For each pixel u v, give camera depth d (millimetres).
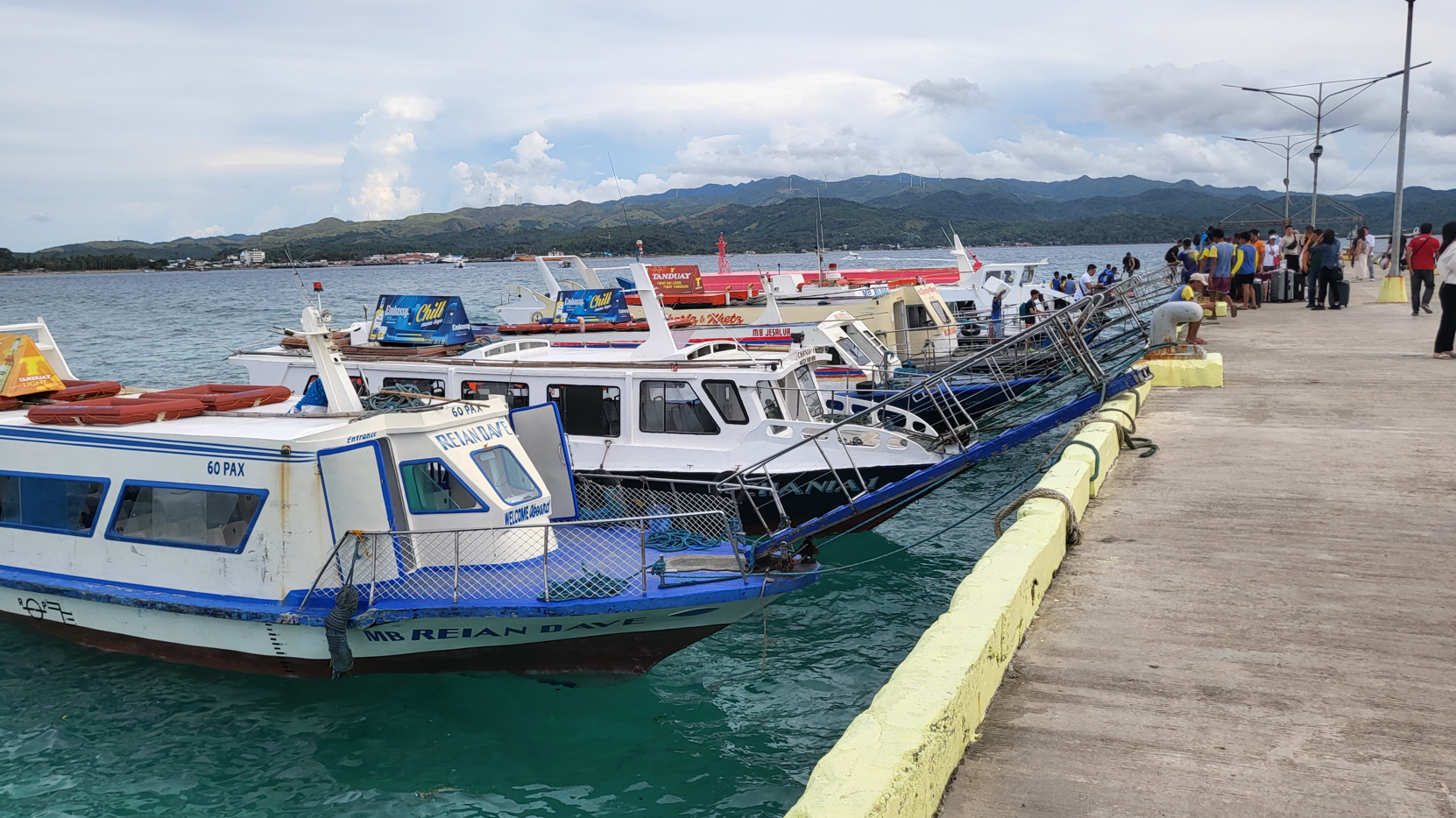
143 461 9695
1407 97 27719
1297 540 7199
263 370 16406
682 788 8203
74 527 10117
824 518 11336
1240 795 4027
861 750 3764
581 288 24531
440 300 16922
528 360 15367
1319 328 20672
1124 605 6102
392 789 8156
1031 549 6133
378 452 9359
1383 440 10289
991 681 4895
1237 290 27516
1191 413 12094
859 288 31000
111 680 9844
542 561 9953
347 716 9227
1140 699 4879
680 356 15227
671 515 9180
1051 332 12453
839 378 19391
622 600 8977
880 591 12734
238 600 9336
